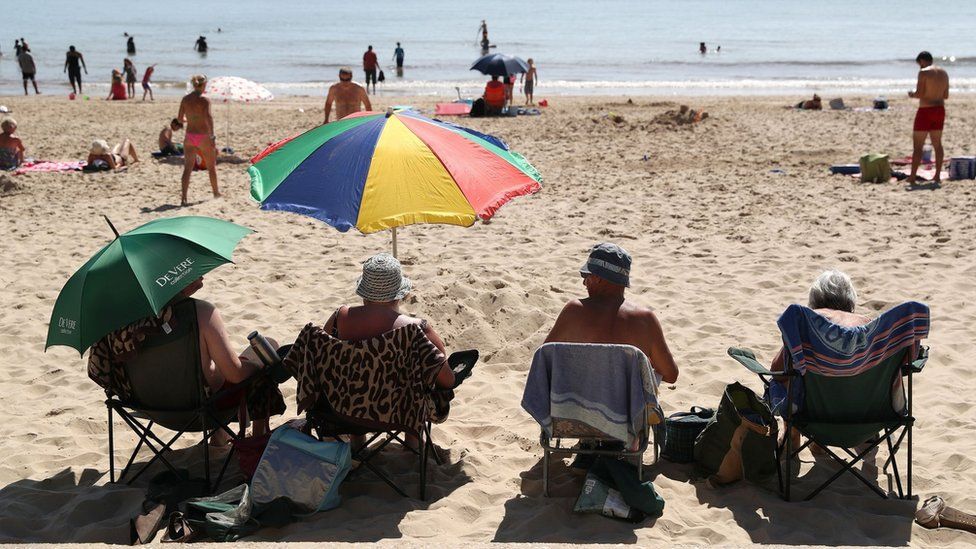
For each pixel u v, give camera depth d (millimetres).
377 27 73875
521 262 8773
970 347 6445
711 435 4602
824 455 4945
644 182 12859
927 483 4582
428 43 56938
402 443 4676
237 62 44875
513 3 116750
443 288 7668
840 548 3539
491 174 5172
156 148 16516
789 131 18016
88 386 6066
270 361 4574
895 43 56312
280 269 8680
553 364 4285
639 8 101500
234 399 4723
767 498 4430
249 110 22516
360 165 4996
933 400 5586
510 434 5238
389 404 4309
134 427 4645
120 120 20672
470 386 6047
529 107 23156
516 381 6090
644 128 18531
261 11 103188
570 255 9031
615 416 4266
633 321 4566
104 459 5000
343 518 4238
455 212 4863
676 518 4207
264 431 4973
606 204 11453
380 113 5457
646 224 10352
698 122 19219
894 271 8250
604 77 38344
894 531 4082
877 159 12242
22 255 9234
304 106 24078
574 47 53688
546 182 12969
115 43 56500
